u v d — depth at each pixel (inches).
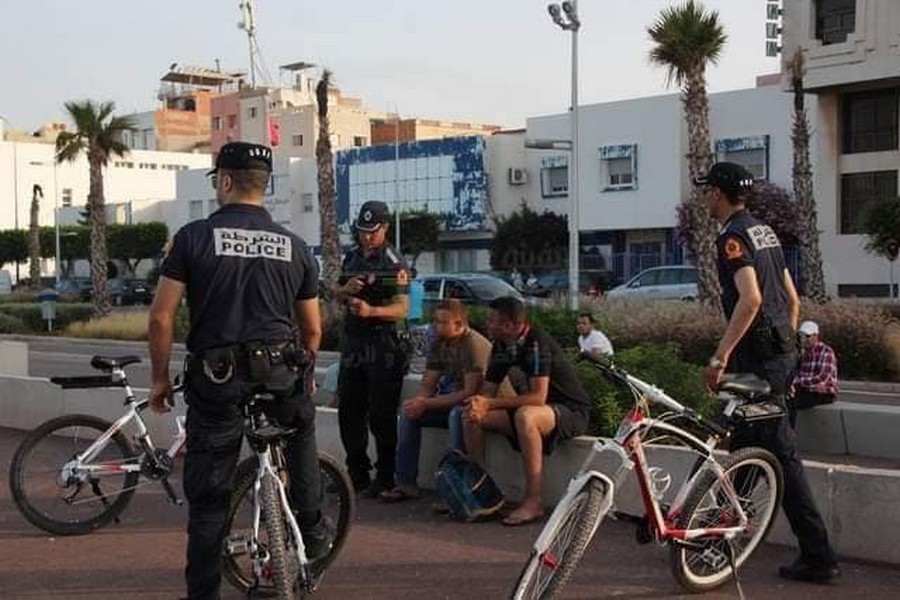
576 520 188.1
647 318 725.3
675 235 1700.3
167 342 184.2
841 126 1386.6
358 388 298.8
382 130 3058.6
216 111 3427.7
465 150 1993.1
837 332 703.7
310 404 196.2
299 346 190.5
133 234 2586.1
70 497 264.8
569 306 761.0
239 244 182.9
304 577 194.4
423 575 227.8
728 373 220.8
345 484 226.5
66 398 396.8
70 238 2701.8
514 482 288.7
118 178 3580.2
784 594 211.5
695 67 953.5
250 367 180.9
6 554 246.8
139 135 4052.7
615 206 1784.0
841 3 1322.6
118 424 269.1
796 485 217.6
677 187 1700.3
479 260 2012.8
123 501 270.4
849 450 373.1
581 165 1830.7
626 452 204.7
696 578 213.6
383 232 296.2
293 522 192.5
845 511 232.4
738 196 216.5
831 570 216.4
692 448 216.2
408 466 297.0
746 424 218.5
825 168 1393.9
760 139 1590.8
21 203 3442.4
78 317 1413.6
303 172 2301.9
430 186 2059.5
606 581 221.6
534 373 267.7
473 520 270.7
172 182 3695.9
